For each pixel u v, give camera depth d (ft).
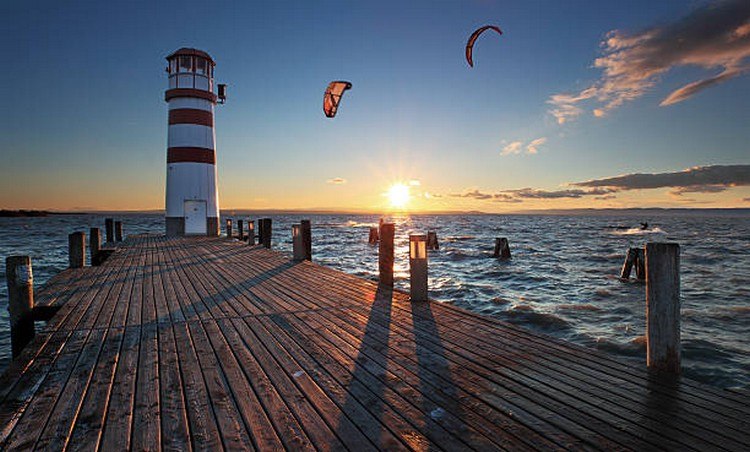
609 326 34.47
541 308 40.93
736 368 25.30
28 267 19.97
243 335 16.22
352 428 9.15
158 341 15.46
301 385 11.48
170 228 74.90
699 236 175.22
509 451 8.26
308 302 22.11
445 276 62.75
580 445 8.45
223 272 32.91
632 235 184.24
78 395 10.83
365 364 13.08
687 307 41.16
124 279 29.63
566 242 137.49
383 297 23.39
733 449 8.27
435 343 15.14
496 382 11.61
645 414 9.66
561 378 11.82
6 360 27.96
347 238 159.22
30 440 8.61
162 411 9.94
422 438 8.75
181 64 74.08
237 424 9.34
